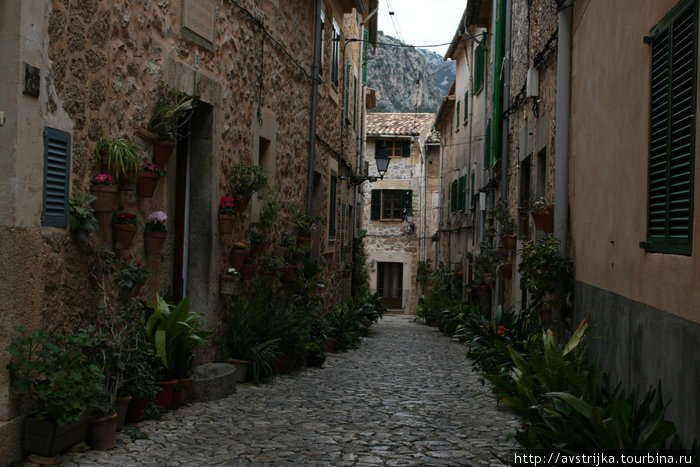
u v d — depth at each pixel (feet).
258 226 29.60
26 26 12.80
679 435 12.10
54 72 13.89
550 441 12.99
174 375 19.27
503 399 17.08
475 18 55.67
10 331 12.60
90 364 13.89
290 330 27.89
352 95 59.41
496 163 46.44
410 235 103.60
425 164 102.78
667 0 13.53
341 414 20.06
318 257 42.83
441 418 20.07
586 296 20.94
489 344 28.45
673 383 12.55
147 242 18.49
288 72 34.01
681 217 12.37
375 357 37.22
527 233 35.09
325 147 44.57
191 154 23.34
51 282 13.85
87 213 14.69
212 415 18.66
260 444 15.85
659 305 13.56
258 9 28.45
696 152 11.66
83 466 13.03
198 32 21.84
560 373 16.06
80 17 14.88
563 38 24.20
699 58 11.63
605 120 18.67
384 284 105.29
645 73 14.94
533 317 24.58
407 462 14.80
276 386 24.67
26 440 12.87
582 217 21.74
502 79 44.83
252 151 28.02
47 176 13.66
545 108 29.58
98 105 15.83
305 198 38.96
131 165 16.37
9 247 12.59
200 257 23.35
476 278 53.01
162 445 15.12
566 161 24.20
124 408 15.72
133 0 17.54
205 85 22.36
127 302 17.21
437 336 54.90
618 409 11.81
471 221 63.52
